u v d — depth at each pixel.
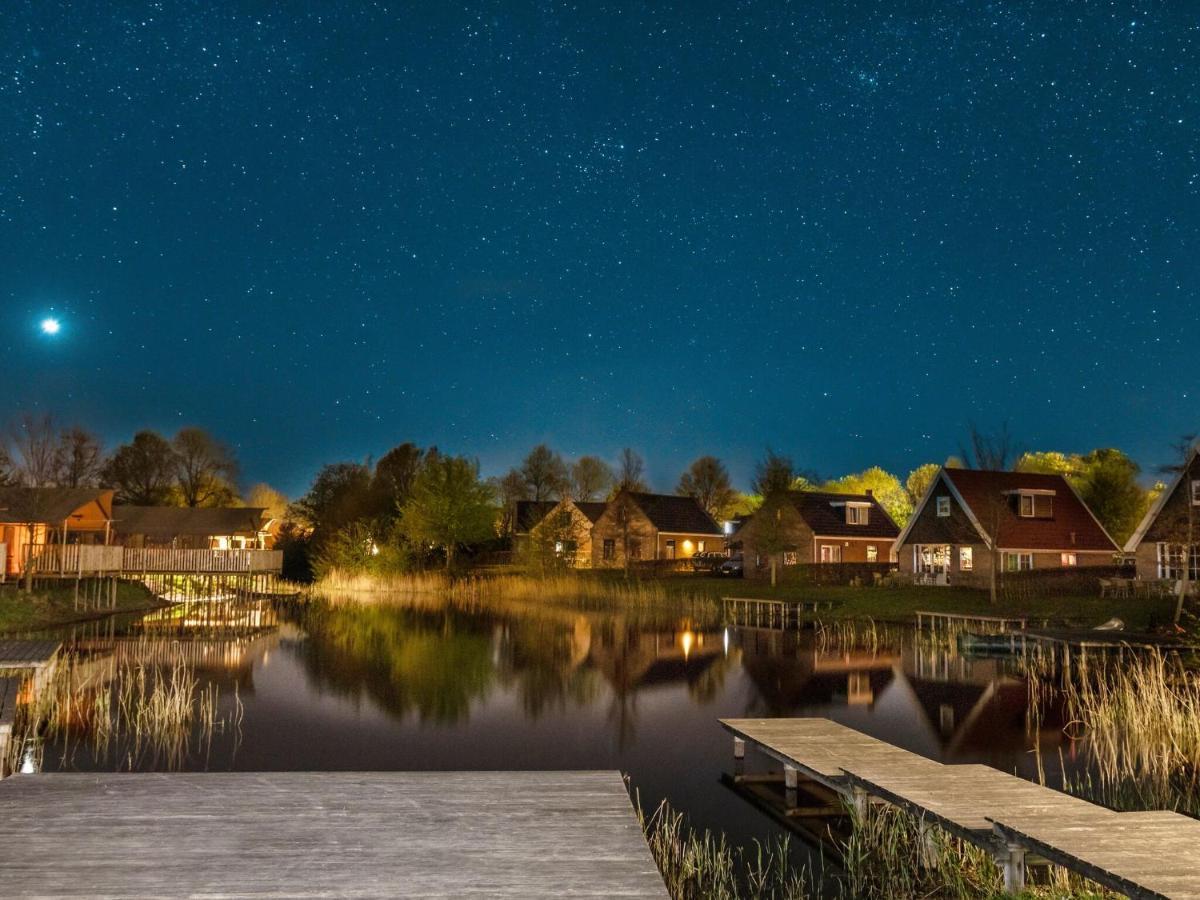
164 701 17.08
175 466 83.31
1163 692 14.60
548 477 95.56
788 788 11.50
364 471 71.25
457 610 40.00
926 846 8.77
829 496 57.00
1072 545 42.06
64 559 36.34
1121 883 6.17
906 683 20.53
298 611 39.16
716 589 43.38
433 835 6.54
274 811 7.10
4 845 6.24
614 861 6.01
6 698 13.73
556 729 15.61
